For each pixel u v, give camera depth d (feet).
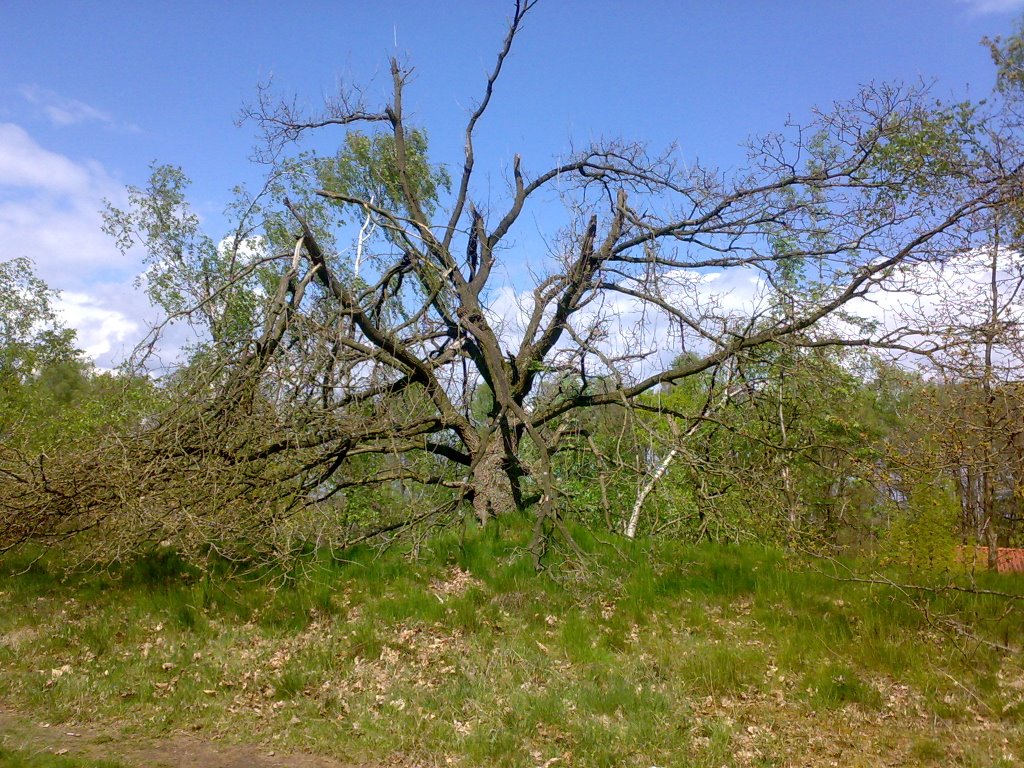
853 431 33.12
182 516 26.63
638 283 33.83
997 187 27.35
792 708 19.81
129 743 17.74
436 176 50.60
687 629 24.68
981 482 28.66
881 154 31.53
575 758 17.10
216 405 28.12
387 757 17.22
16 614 26.45
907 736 18.38
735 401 33.53
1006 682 20.97
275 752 17.46
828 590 26.68
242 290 46.44
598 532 32.22
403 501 35.88
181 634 24.84
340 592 27.61
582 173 40.16
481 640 23.79
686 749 17.52
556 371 35.17
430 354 37.14
